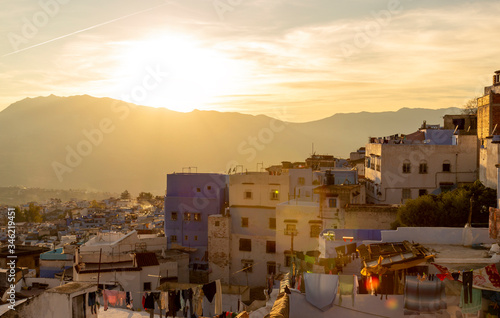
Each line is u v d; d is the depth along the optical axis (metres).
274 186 61.94
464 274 18.83
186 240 72.50
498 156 45.28
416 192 64.62
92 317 18.36
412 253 21.48
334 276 21.41
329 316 21.45
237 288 47.12
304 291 22.59
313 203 58.66
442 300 20.25
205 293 23.17
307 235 55.34
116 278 43.12
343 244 27.42
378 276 21.39
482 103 48.72
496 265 19.39
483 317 19.83
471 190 42.94
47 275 57.69
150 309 26.52
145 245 61.84
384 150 65.44
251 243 62.59
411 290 20.34
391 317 20.97
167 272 55.09
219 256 63.25
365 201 70.19
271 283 44.09
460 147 63.94
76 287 18.11
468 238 25.11
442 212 41.88
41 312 17.72
